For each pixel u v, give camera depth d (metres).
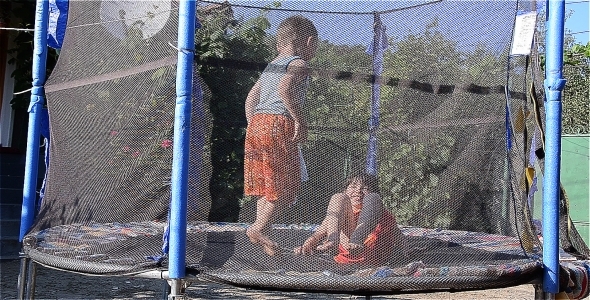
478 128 2.48
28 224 3.33
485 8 2.49
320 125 2.35
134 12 2.61
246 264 2.23
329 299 4.87
